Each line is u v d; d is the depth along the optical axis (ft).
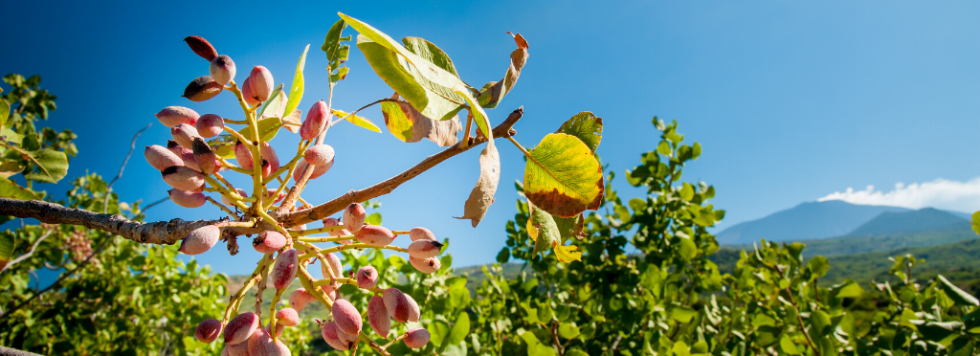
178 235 1.05
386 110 1.49
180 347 4.83
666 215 4.05
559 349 3.62
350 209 1.05
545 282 4.44
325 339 1.15
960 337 2.44
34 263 4.96
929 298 3.50
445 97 1.11
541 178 1.17
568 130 1.39
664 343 3.21
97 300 4.66
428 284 3.04
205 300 4.88
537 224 1.20
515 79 1.23
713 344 3.72
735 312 3.93
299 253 1.21
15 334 4.39
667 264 4.12
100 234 5.22
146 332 5.40
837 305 3.77
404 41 1.21
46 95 4.97
